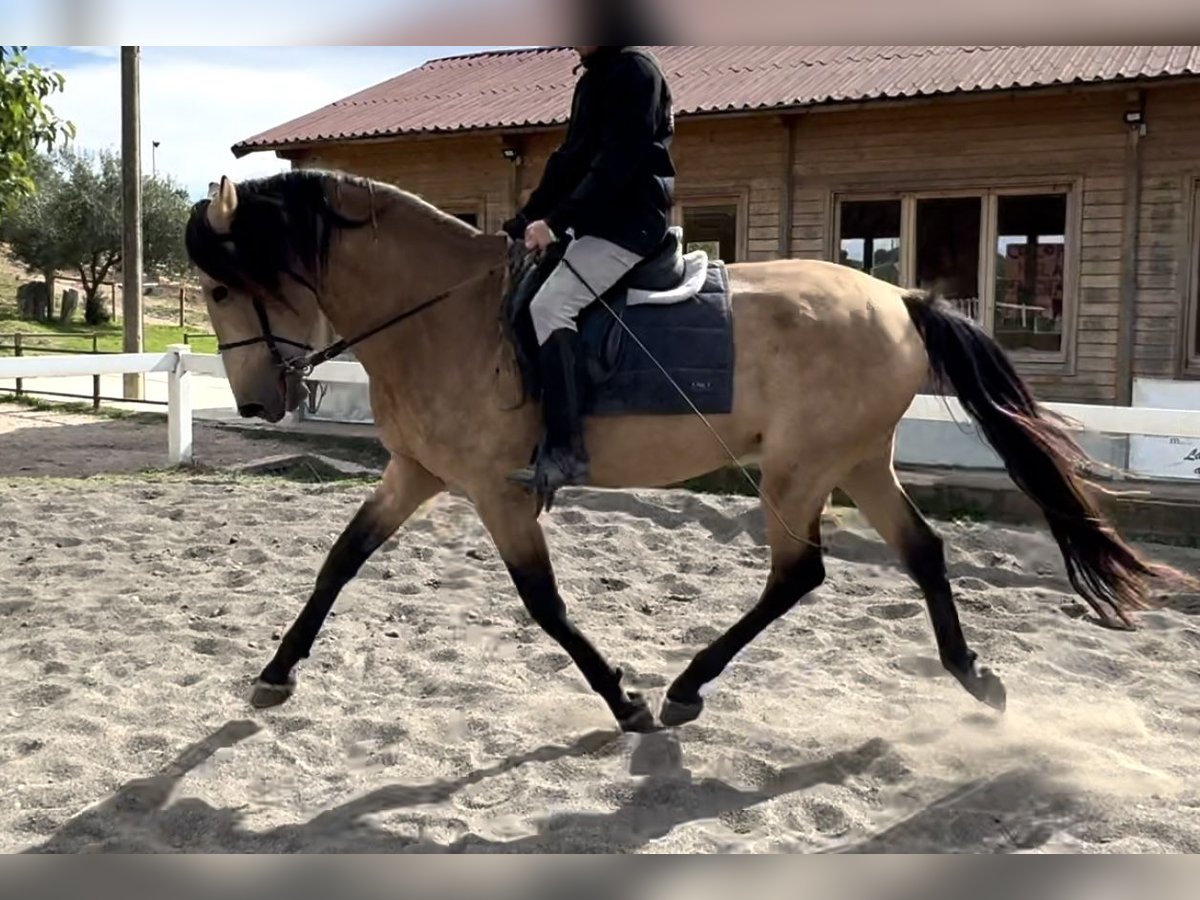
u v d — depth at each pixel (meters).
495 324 3.78
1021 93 8.66
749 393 3.78
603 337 3.73
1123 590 3.94
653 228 3.74
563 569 6.24
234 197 3.66
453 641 4.95
